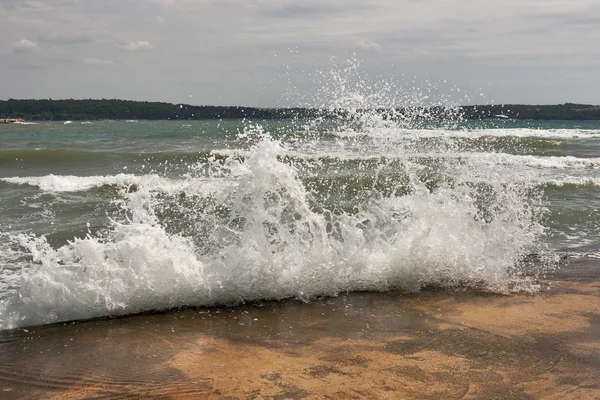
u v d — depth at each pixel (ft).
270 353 11.11
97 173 43.45
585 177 41.52
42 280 13.24
